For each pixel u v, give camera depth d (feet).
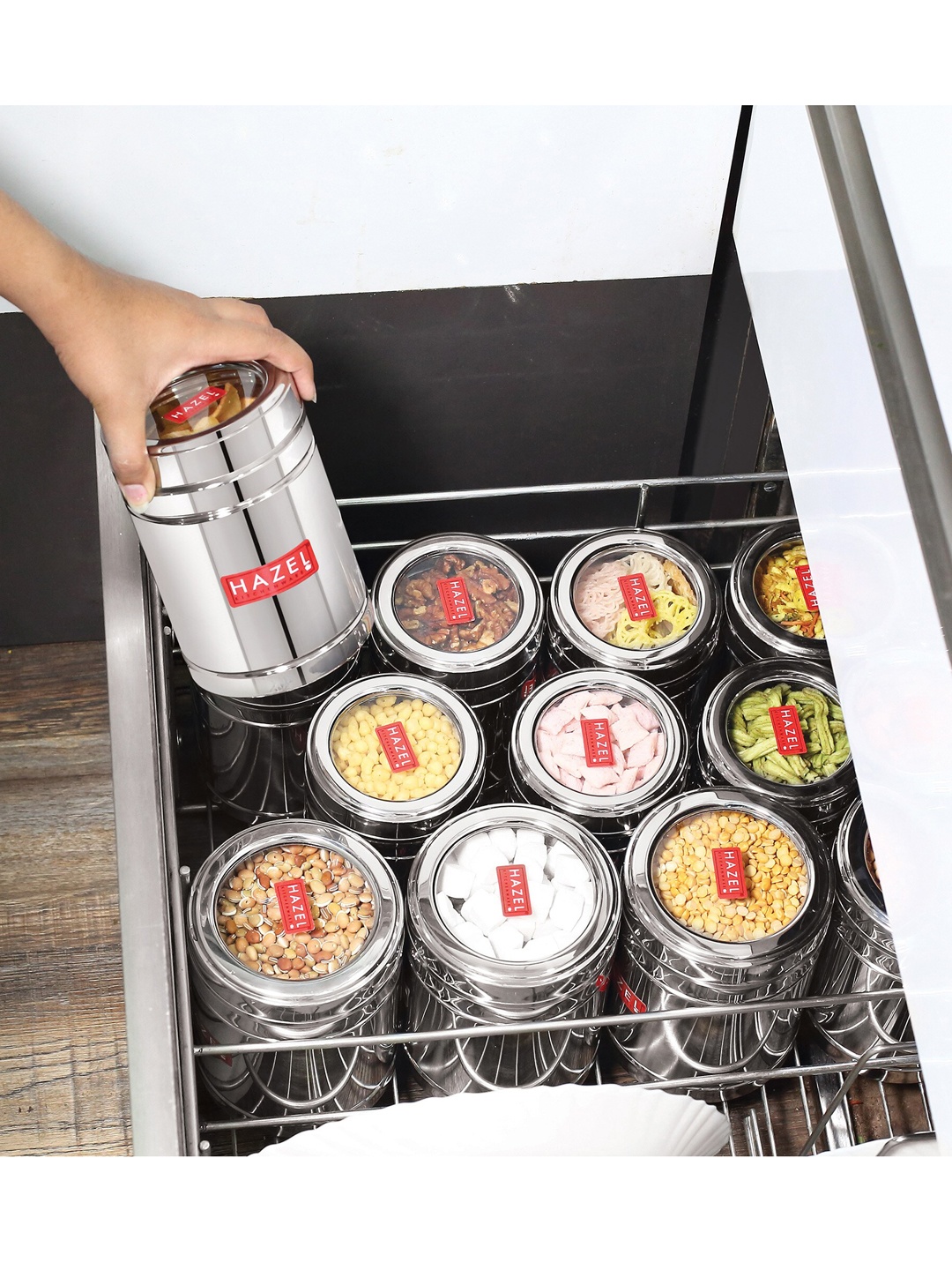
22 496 3.55
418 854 2.66
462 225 2.88
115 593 2.69
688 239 2.95
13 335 3.13
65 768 3.74
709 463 3.60
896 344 1.72
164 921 2.34
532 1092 1.95
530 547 3.72
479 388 3.29
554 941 2.53
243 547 2.39
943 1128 1.56
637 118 2.68
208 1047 2.32
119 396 2.27
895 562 1.66
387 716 2.88
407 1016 2.76
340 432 3.35
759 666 3.04
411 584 3.14
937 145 1.58
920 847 1.61
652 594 3.16
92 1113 3.04
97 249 2.79
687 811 2.74
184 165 2.67
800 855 2.69
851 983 2.71
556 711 2.95
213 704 2.77
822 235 1.96
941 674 1.50
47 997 3.25
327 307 3.03
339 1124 1.94
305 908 2.54
